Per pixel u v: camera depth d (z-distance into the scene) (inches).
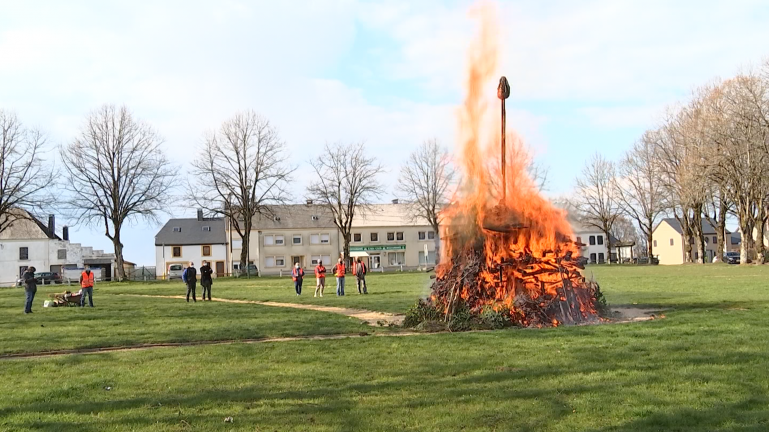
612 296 962.1
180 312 871.1
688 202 2546.8
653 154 2930.6
